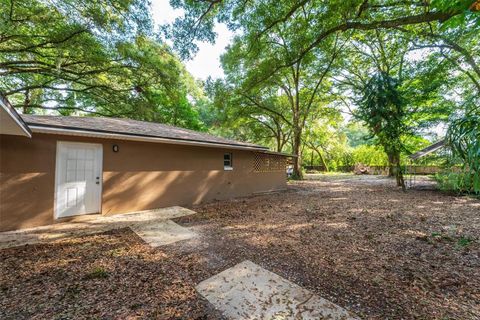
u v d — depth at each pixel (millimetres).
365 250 3346
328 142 26328
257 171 9578
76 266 2830
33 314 1917
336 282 2473
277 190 10414
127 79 11812
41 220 4594
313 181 14820
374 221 4941
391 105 9352
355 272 2686
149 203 6254
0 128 3520
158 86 12695
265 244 3635
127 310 1993
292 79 16531
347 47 13633
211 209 6336
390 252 3258
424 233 4074
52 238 3869
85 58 9602
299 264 2922
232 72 15008
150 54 10781
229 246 3557
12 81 10750
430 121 11906
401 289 2303
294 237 3951
